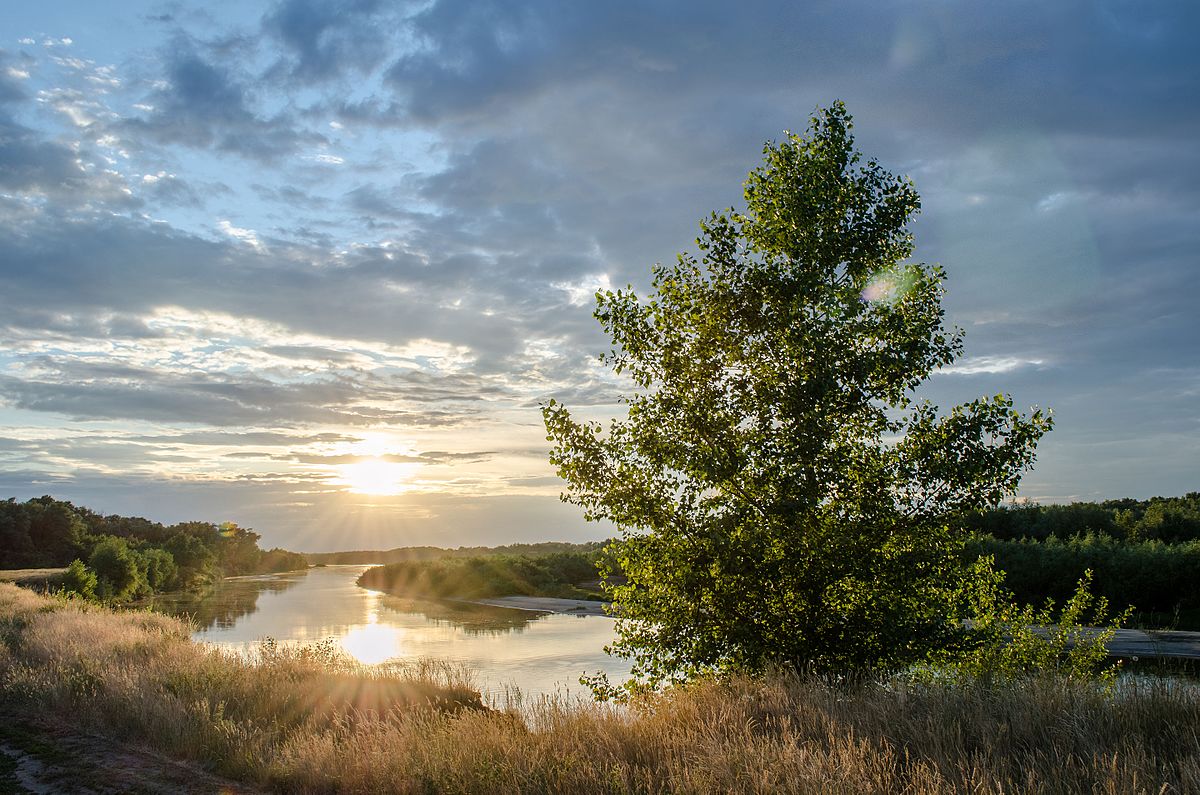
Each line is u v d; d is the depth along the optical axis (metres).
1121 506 75.56
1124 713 6.43
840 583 9.52
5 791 7.65
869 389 10.09
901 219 10.23
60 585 55.19
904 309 10.40
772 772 5.69
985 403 9.47
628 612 10.40
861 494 9.68
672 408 10.28
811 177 10.07
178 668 13.62
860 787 5.26
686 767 6.05
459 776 6.88
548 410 10.70
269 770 7.99
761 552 9.50
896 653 9.48
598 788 6.13
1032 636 10.71
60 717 10.84
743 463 9.68
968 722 6.61
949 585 9.93
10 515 104.94
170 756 9.00
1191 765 5.09
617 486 10.36
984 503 9.36
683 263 10.61
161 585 90.69
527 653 31.69
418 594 83.25
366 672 16.53
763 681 8.68
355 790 7.38
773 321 10.08
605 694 10.55
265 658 16.50
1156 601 42.03
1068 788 4.98
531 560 88.25
